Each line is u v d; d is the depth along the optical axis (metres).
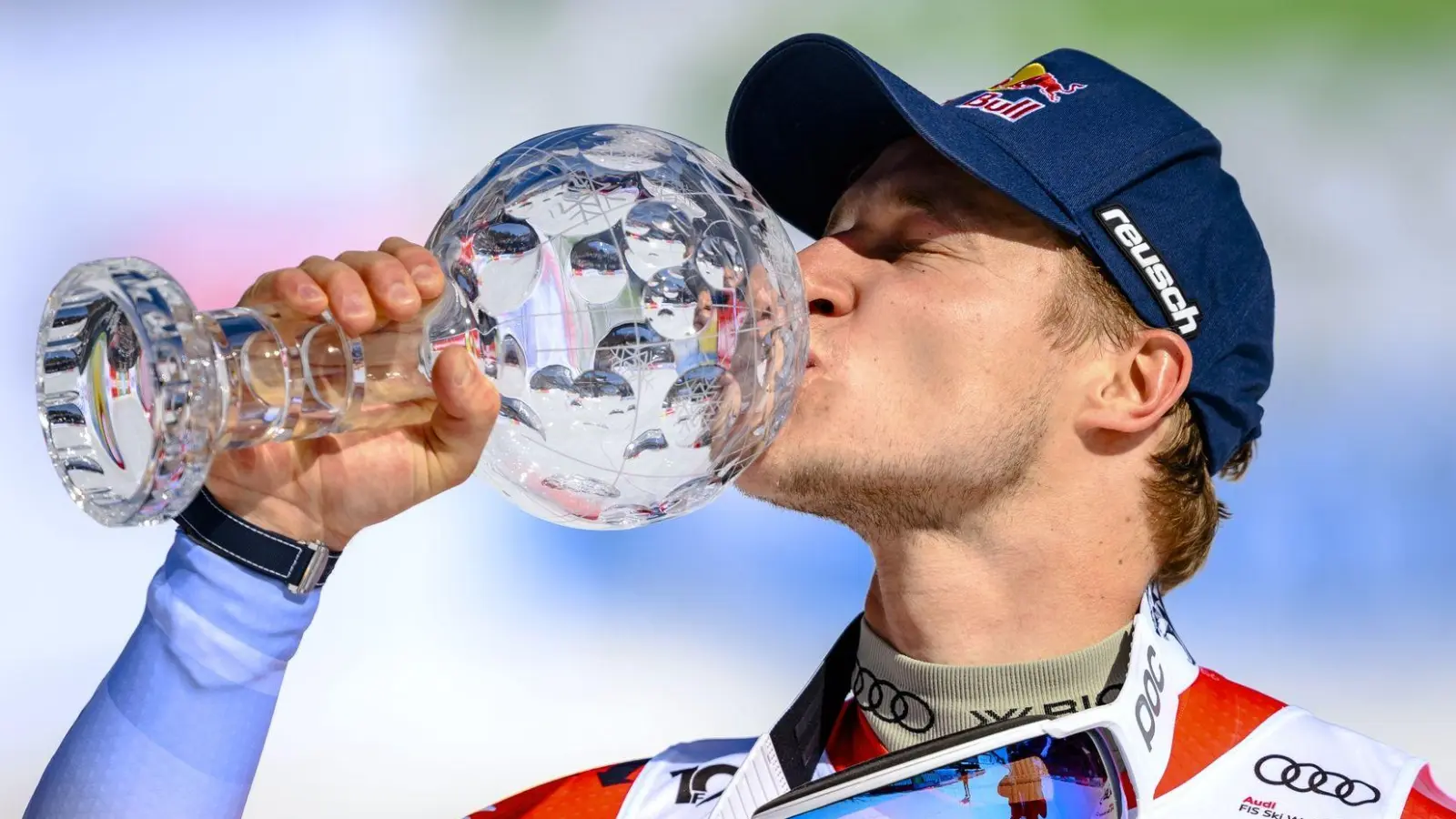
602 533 16.19
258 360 4.63
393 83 23.25
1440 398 17.62
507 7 23.91
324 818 12.09
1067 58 7.30
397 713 13.49
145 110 22.72
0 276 20.38
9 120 22.55
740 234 5.89
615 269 5.66
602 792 7.52
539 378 5.66
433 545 16.03
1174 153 6.87
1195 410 6.98
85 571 15.80
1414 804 6.16
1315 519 15.79
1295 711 6.73
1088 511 6.68
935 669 6.62
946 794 6.16
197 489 4.32
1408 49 23.59
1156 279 6.71
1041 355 6.59
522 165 5.90
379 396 5.16
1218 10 24.58
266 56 23.61
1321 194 21.34
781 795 6.28
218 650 5.36
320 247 21.58
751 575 15.59
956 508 6.56
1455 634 14.00
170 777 5.30
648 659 14.21
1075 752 6.14
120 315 4.48
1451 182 21.62
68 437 4.59
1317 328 18.94
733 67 23.91
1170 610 14.58
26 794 12.37
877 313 6.59
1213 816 6.21
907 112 6.44
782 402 6.06
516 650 14.41
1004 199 6.74
